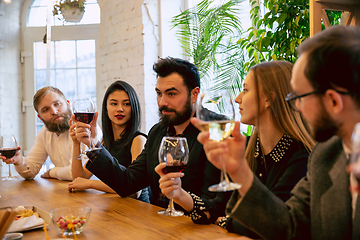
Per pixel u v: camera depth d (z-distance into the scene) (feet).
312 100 2.38
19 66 15.03
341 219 2.74
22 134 15.17
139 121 7.11
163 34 11.41
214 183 5.01
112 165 5.31
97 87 14.20
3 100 14.43
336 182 2.86
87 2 14.20
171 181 3.89
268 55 8.11
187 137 5.59
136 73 11.59
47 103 8.00
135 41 11.58
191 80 5.55
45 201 5.09
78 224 3.36
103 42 13.42
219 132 2.83
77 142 6.34
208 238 3.34
